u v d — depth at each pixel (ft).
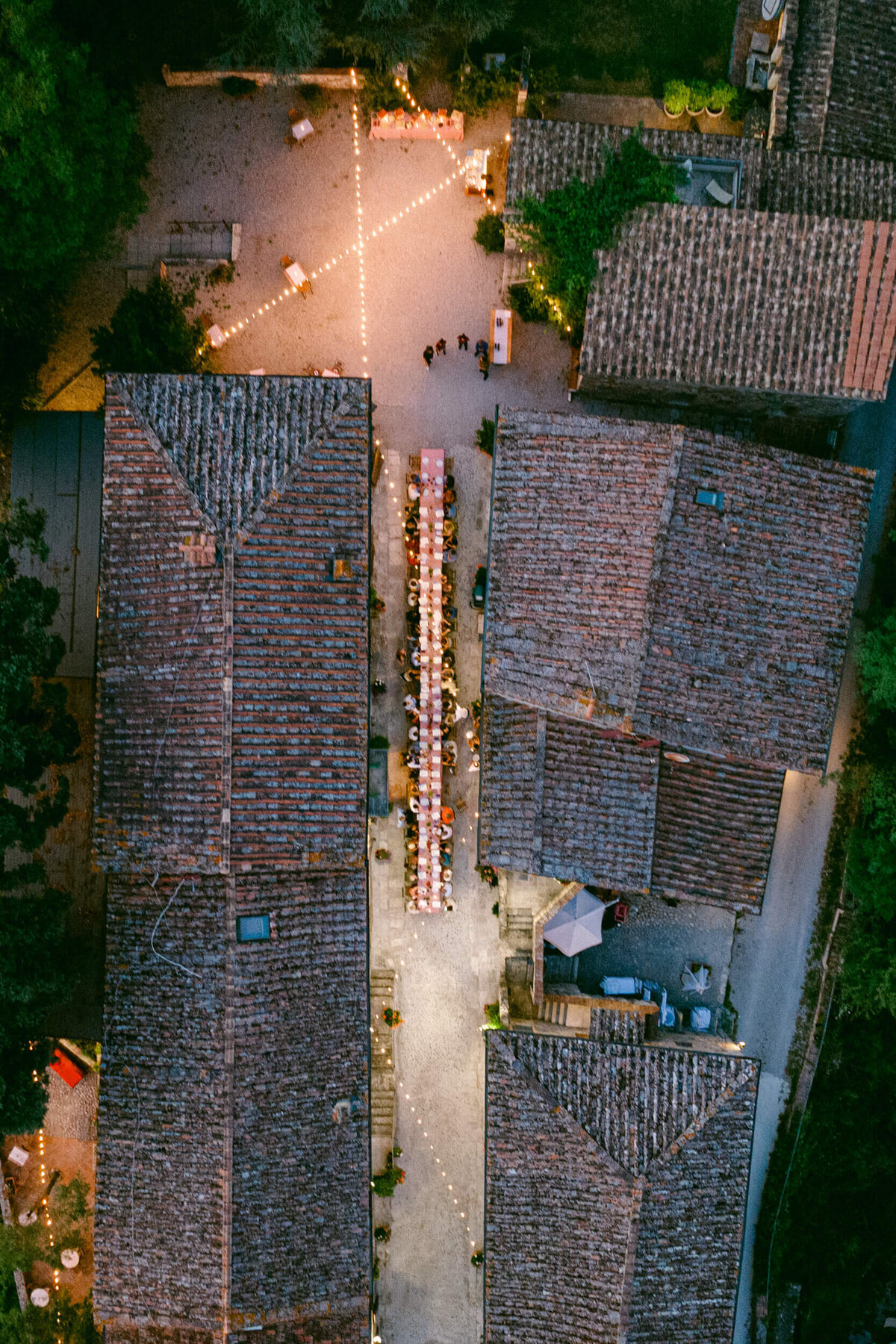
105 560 72.49
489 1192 75.10
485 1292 75.66
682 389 77.46
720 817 78.28
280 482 70.33
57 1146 87.66
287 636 70.64
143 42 84.79
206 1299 71.20
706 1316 73.72
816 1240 87.25
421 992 86.58
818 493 73.41
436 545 82.53
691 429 69.82
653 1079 73.36
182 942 71.87
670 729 70.74
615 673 70.38
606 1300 72.54
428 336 85.92
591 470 71.67
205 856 69.97
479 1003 86.48
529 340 85.46
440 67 84.99
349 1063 73.87
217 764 69.77
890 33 78.33
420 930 86.58
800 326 73.61
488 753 78.02
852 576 74.43
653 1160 71.87
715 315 73.72
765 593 72.23
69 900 74.59
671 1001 87.15
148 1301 72.64
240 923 70.49
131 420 71.36
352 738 72.08
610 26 85.15
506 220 76.54
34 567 81.30
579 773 75.36
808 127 78.07
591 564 71.36
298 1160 72.49
